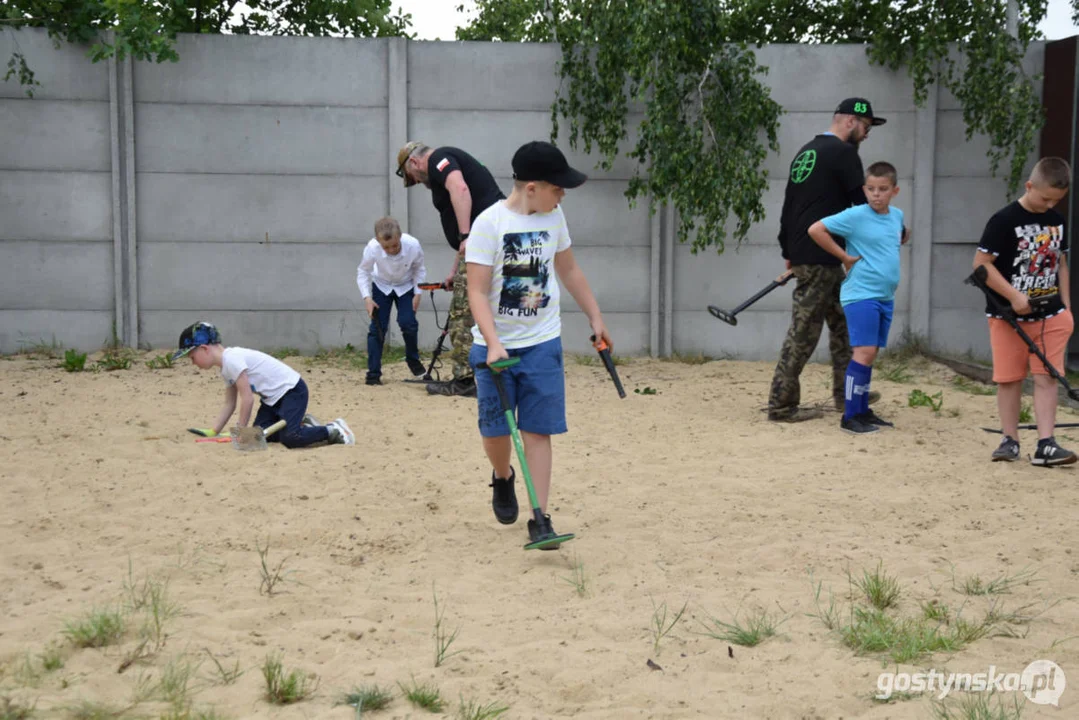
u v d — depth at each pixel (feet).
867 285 22.50
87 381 27.22
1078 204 32.53
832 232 22.63
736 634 11.78
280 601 12.66
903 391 28.12
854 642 11.50
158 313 31.96
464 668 10.84
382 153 32.14
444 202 24.80
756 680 10.63
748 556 14.64
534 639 11.70
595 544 15.10
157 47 29.32
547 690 10.42
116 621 11.43
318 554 14.53
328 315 32.48
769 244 32.96
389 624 12.10
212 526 15.44
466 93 32.12
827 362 33.04
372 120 32.01
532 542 14.02
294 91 31.73
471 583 13.51
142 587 12.96
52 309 31.63
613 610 12.58
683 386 28.68
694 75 31.37
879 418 23.40
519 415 14.78
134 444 20.03
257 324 32.27
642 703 10.13
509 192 32.58
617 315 32.96
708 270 32.94
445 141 32.22
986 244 19.52
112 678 10.27
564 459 20.17
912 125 32.63
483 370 14.56
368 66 31.81
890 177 22.07
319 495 17.16
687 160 30.53
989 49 31.40
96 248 31.60
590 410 25.00
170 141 31.50
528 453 14.80
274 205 31.99
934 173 32.86
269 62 31.58
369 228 32.30
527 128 32.35
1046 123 32.55
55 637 11.21
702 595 13.09
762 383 29.27
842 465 19.80
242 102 31.63
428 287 27.48
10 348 31.50
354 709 9.80
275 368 20.75
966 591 13.19
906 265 33.04
